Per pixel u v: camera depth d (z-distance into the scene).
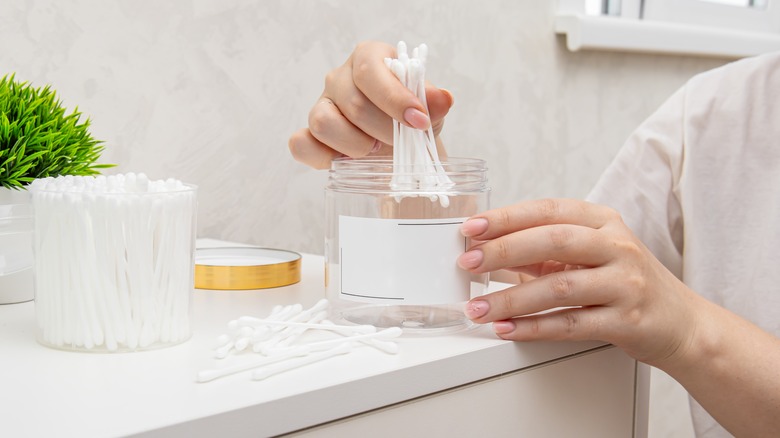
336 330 0.76
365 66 0.80
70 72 1.03
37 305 0.75
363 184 0.76
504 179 1.44
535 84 1.47
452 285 0.77
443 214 0.76
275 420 0.67
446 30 1.32
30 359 0.72
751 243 1.05
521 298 0.75
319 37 1.18
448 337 0.77
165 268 0.74
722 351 0.80
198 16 1.09
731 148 1.06
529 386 0.78
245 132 1.13
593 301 0.76
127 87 1.06
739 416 0.81
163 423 0.64
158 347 0.74
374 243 0.76
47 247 0.73
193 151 1.10
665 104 1.11
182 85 1.09
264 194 1.15
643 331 0.77
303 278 0.92
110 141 1.05
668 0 1.75
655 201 1.07
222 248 0.97
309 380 0.69
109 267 0.72
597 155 1.60
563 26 1.45
